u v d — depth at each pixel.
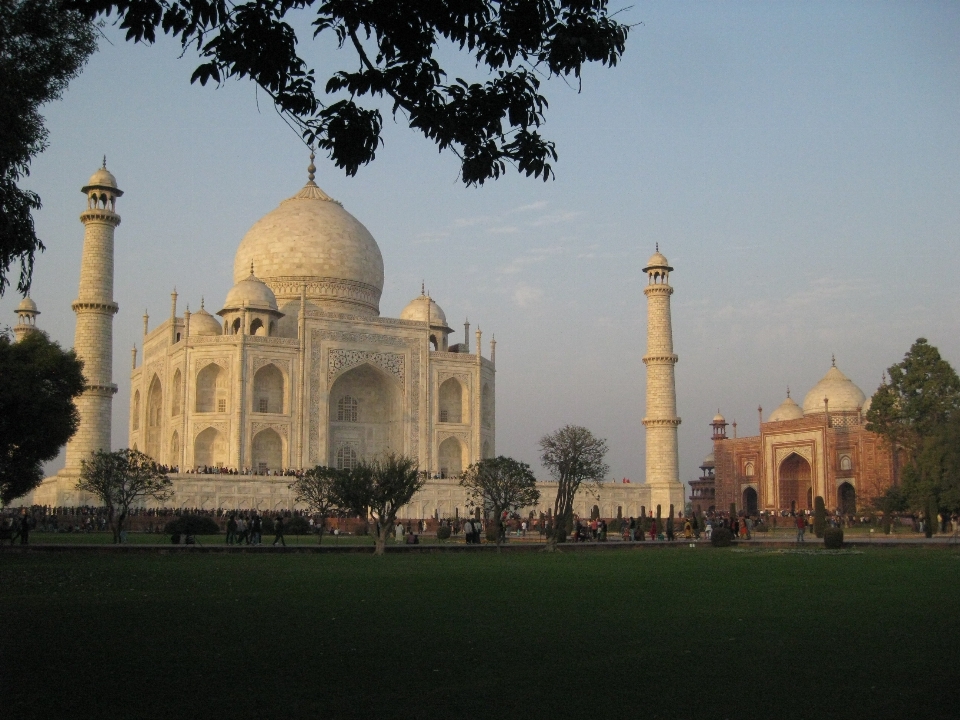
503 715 16.25
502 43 22.56
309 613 28.06
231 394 106.81
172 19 20.77
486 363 123.06
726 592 34.16
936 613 28.00
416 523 98.44
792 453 137.88
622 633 24.19
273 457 110.06
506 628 25.03
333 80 22.42
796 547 69.81
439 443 117.00
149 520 87.44
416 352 117.06
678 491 117.75
